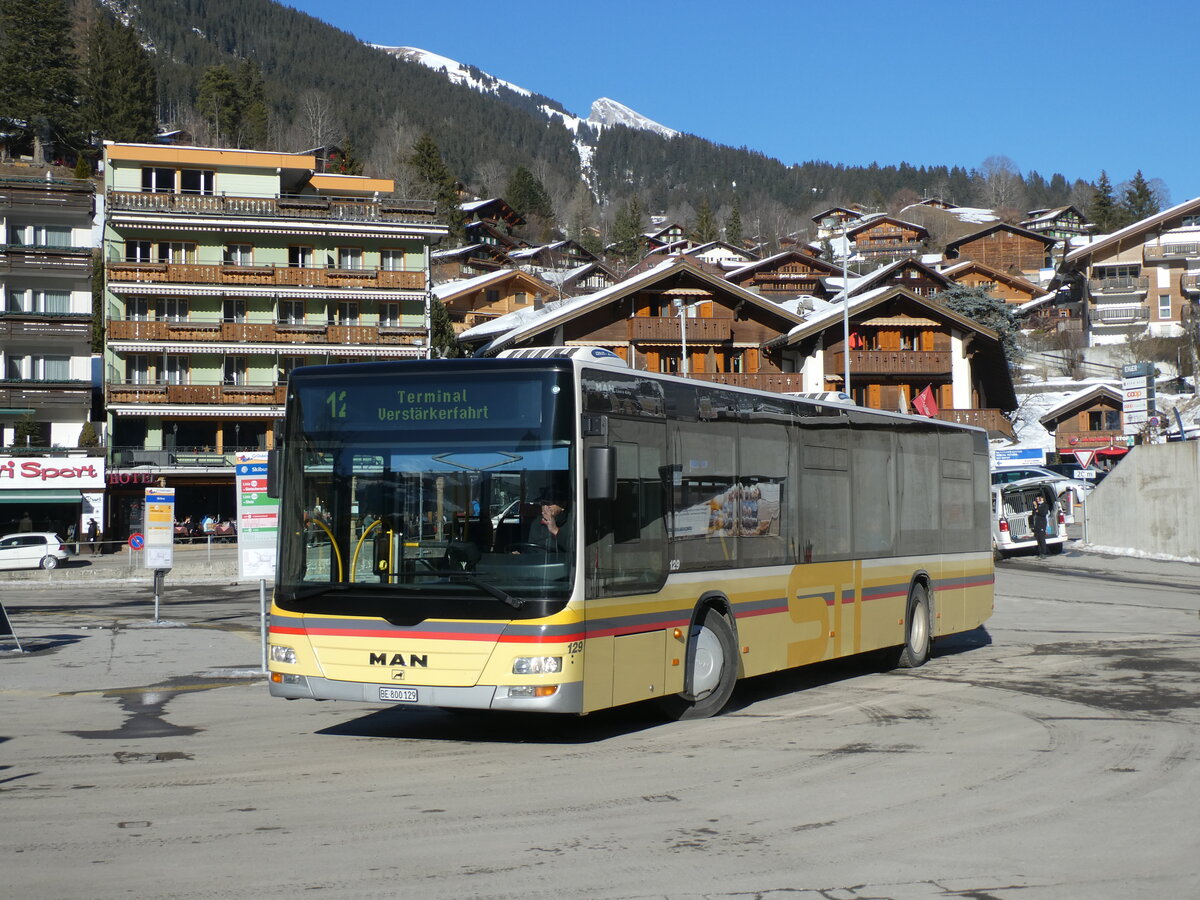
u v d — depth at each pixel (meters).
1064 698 13.43
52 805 8.65
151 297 65.19
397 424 10.84
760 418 13.33
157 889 6.59
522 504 10.41
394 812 8.37
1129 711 12.47
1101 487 40.94
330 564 10.85
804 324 63.19
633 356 62.75
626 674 10.95
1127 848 7.39
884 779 9.38
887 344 64.44
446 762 10.27
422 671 10.40
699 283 63.12
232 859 7.18
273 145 160.25
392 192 72.31
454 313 94.19
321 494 10.98
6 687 15.25
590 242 187.25
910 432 16.84
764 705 13.46
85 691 14.92
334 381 11.07
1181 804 8.50
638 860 7.14
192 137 141.88
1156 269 100.38
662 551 11.55
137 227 64.62
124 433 65.31
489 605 10.29
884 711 12.84
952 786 9.11
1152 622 21.98
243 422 66.88
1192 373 79.12
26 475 60.22
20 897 6.47
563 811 8.38
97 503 61.69
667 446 11.72
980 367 66.12
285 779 9.55
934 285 91.81
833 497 14.72
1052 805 8.49
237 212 65.88
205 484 66.25
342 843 7.53
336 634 10.70
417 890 6.55
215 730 12.03
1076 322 104.94
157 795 8.96
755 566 13.05
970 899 6.39
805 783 9.26
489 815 8.27
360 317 68.62
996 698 13.56
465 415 10.66
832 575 14.54
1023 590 29.28
